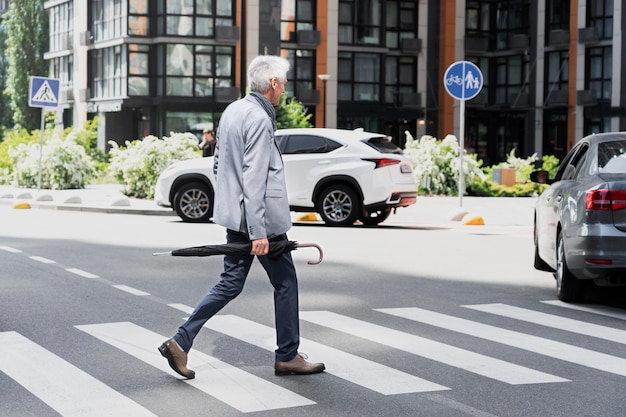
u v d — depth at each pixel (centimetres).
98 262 1490
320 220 2450
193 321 745
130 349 853
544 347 878
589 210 1069
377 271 1419
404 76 6456
